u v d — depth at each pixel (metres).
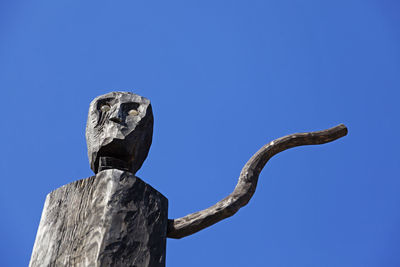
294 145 6.11
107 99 6.09
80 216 5.09
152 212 5.22
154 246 5.02
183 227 5.39
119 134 5.68
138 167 6.04
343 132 6.18
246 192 5.67
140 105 6.06
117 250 4.78
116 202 5.04
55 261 4.91
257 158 5.98
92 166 5.80
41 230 5.28
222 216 5.49
